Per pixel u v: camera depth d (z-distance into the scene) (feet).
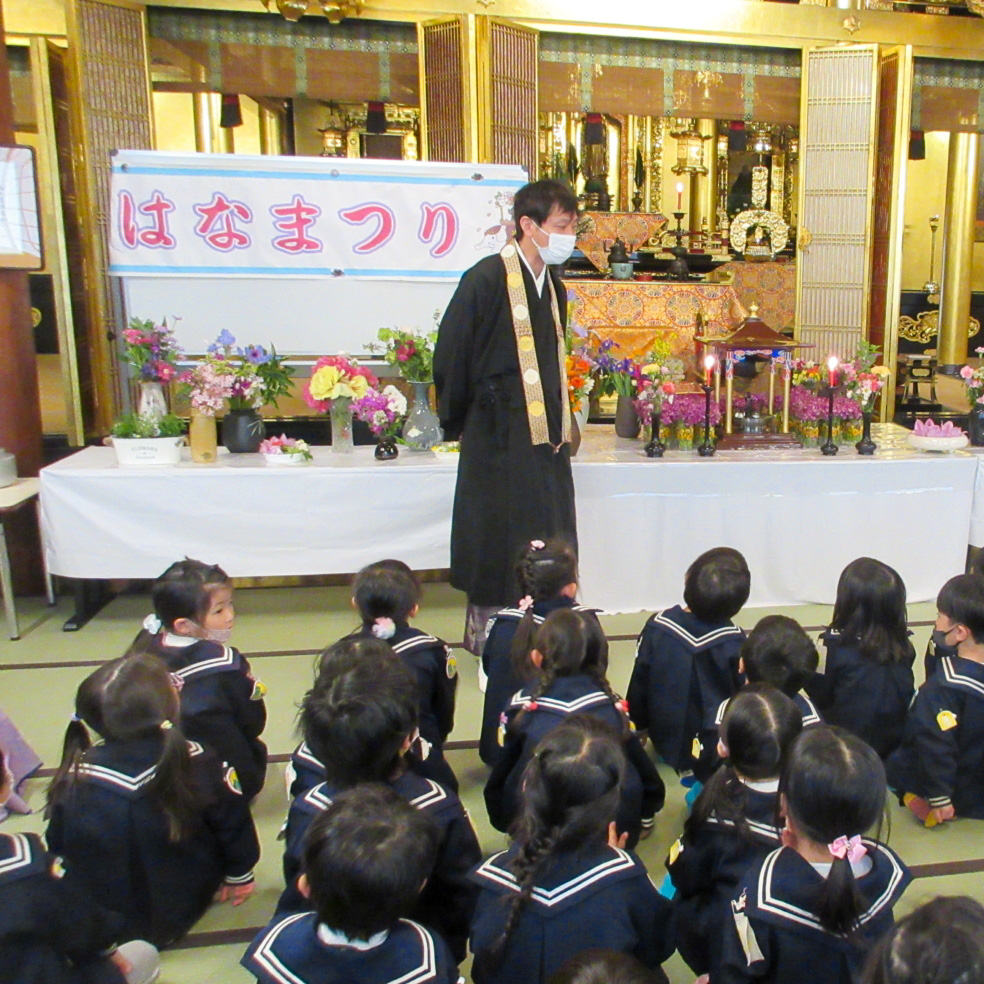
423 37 18.63
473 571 10.07
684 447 12.78
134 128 17.38
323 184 14.96
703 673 7.92
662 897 4.74
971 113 22.08
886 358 21.35
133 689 5.74
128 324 14.79
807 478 12.22
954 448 12.92
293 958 4.13
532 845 4.52
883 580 7.88
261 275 14.98
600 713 6.25
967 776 7.48
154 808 5.82
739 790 5.42
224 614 7.39
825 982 4.30
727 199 29.37
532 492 9.87
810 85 20.58
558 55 19.85
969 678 7.33
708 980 5.55
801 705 6.66
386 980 4.05
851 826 4.40
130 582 13.73
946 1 21.56
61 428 20.13
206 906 6.49
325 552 12.03
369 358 15.44
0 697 10.20
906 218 35.81
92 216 16.79
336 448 12.82
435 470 11.98
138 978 5.52
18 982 4.33
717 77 20.68
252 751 7.39
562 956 4.37
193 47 18.52
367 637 6.32
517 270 9.58
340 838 3.98
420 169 15.14
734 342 12.65
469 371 9.77
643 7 19.17
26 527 13.62
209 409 12.18
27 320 13.66
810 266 21.49
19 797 7.80
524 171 15.39
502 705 7.86
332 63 19.01
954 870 7.04
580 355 13.38
